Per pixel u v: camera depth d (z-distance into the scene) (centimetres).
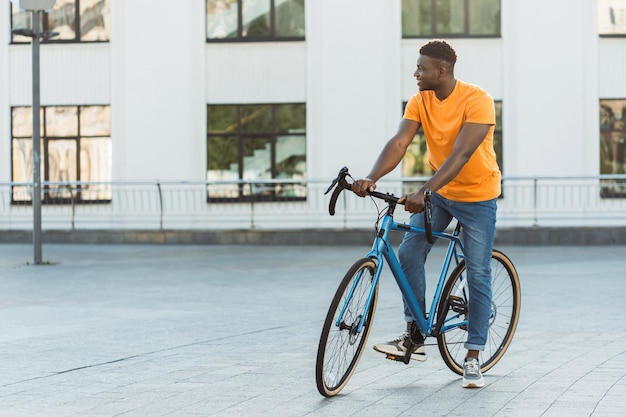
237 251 2261
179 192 2639
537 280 1485
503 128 2661
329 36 2655
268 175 2675
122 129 2689
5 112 2722
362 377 686
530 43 2653
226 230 2589
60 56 2703
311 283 1468
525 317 1035
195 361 762
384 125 2661
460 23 2664
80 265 1825
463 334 697
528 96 2655
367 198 2609
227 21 2675
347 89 2659
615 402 587
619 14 2662
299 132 2670
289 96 2662
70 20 2703
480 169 661
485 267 666
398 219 2598
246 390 640
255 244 2558
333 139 2661
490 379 674
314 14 2658
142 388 652
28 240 2630
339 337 621
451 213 675
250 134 2675
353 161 2658
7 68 2720
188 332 938
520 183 2614
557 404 586
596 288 1361
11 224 2683
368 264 633
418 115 673
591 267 1748
